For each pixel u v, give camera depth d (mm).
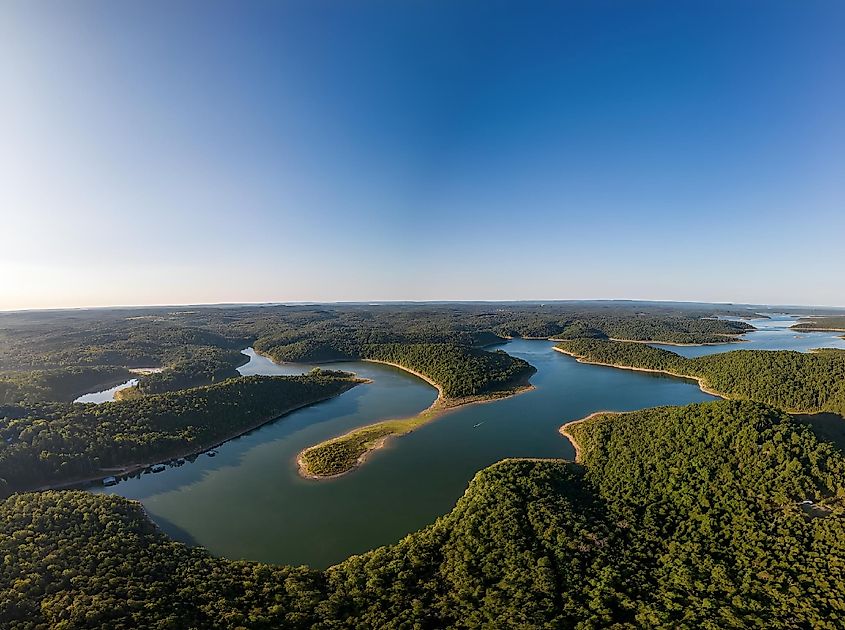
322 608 88625
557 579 94875
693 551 102625
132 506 128000
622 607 86562
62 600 86312
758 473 125188
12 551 99562
